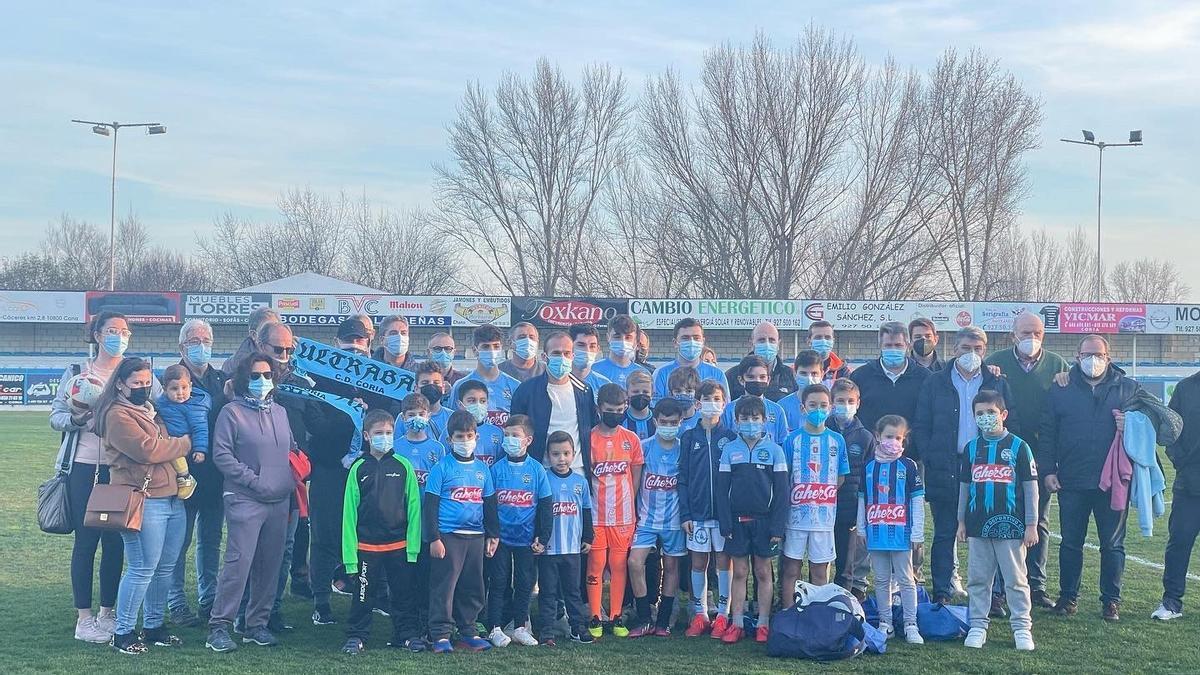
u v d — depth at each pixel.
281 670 6.33
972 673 6.38
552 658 6.71
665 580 7.50
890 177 43.09
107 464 6.64
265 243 62.12
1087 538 11.95
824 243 43.97
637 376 8.01
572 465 7.39
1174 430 7.50
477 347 8.09
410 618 7.01
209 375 7.68
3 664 6.39
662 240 45.50
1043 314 35.44
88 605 7.01
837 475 7.38
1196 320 35.66
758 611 7.34
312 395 7.56
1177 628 7.46
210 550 7.73
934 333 8.52
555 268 50.66
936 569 7.71
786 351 35.75
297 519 7.86
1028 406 8.09
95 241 66.56
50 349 35.28
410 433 7.44
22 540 10.89
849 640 6.73
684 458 7.41
